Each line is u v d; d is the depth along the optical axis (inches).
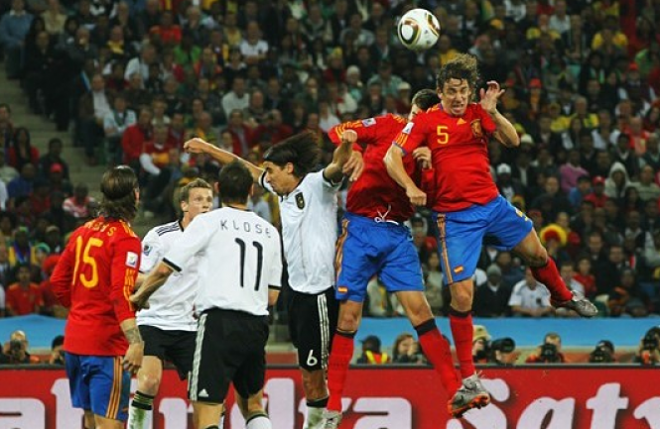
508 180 2805.1
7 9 3164.4
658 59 3412.9
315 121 2901.1
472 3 3297.2
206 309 1305.4
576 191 2847.0
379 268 1368.1
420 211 2655.0
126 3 3125.0
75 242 1384.1
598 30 3395.7
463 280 1316.4
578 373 1823.3
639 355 2199.8
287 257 1405.0
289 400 1781.5
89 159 2908.5
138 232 2647.6
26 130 2770.7
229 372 1305.4
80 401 1406.3
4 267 2436.0
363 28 3238.2
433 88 3085.6
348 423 1798.7
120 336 1378.0
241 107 2942.9
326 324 1390.3
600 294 2596.0
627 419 1825.8
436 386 1807.3
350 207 1373.0
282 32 3181.6
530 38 3287.4
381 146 1364.4
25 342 2028.8
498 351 2090.3
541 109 3090.6
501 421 1811.0
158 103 2844.5
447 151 1326.3
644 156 3038.9
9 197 2687.0
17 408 1756.9
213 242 1307.8
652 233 2783.0
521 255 1386.6
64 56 2989.7
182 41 3041.3
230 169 1332.4
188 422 1772.9
